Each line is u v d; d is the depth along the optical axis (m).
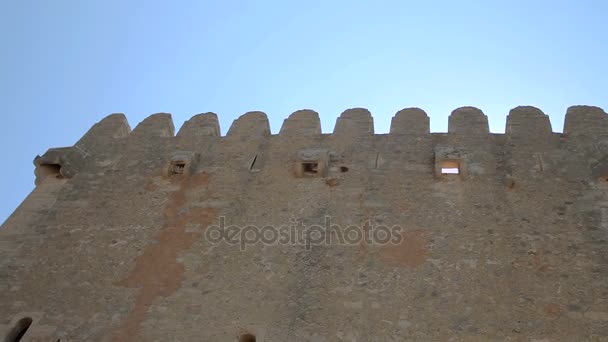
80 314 11.96
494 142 14.45
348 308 11.33
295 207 13.45
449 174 13.66
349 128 15.45
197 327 11.45
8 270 12.99
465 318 10.91
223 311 11.62
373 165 14.24
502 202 12.89
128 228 13.60
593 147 13.85
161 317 11.70
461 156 13.74
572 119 14.72
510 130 14.70
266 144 15.42
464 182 13.45
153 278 12.45
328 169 14.25
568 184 13.09
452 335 10.69
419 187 13.51
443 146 14.28
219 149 15.48
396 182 13.70
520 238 12.11
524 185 13.20
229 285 12.07
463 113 15.45
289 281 11.95
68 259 13.09
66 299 12.27
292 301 11.59
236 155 15.20
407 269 11.85
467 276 11.55
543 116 14.96
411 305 11.23
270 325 11.27
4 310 12.20
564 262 11.57
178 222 13.56
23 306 12.24
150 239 13.27
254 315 11.48
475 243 12.14
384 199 13.34
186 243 13.05
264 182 14.22
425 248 12.19
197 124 16.50
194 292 12.05
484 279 11.46
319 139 15.26
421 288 11.47
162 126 16.66
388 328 10.92
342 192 13.63
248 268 12.33
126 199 14.35
